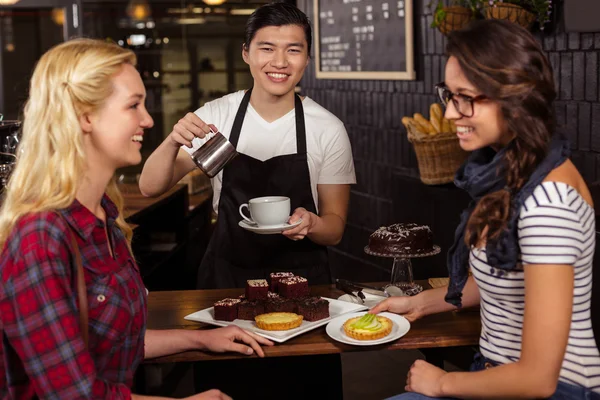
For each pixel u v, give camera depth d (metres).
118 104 1.50
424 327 2.02
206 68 7.50
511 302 1.65
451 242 3.79
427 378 1.73
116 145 1.51
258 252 2.61
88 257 1.50
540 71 1.55
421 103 4.61
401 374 3.79
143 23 7.38
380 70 4.95
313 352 1.90
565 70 3.49
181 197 4.48
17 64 7.38
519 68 1.52
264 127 2.61
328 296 2.30
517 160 1.57
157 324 2.10
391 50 4.79
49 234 1.41
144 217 4.39
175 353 1.89
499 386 1.58
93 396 1.41
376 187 5.21
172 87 7.53
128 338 1.57
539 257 1.51
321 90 5.92
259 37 2.46
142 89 1.55
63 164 1.44
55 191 1.44
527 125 1.53
